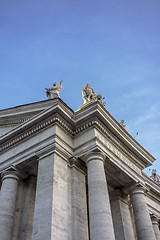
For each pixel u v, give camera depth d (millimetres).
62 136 17188
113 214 19812
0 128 21250
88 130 17609
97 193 14633
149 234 17453
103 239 12984
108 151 17594
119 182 19812
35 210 13867
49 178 14734
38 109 19062
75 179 16219
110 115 18156
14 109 20297
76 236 14086
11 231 15648
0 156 19203
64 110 17422
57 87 20844
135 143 20422
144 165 21922
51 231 12547
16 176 17578
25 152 17562
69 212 14797
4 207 15984
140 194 19594
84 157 16719
